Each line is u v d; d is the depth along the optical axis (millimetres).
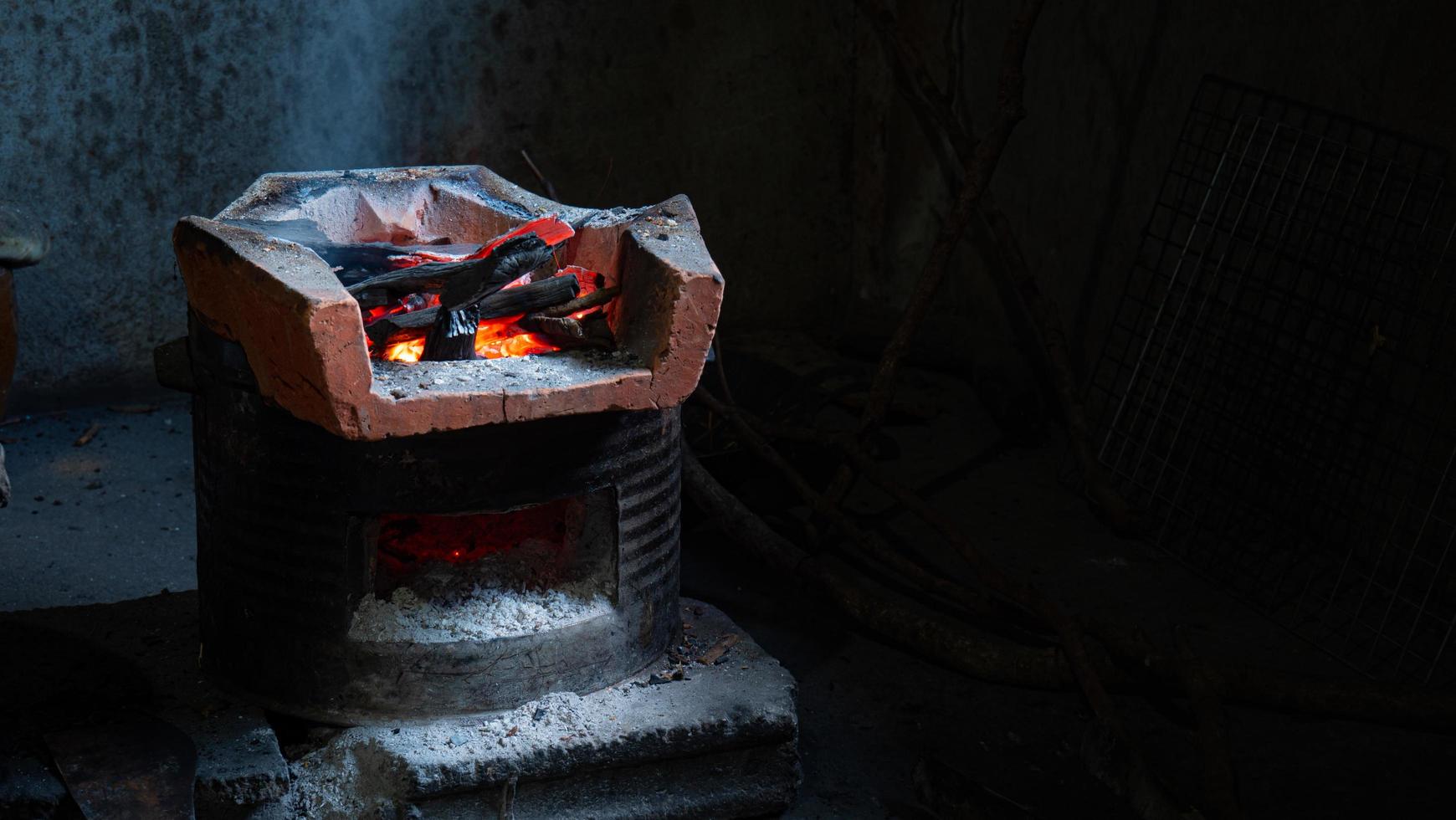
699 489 4348
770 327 6414
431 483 2750
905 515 4758
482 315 2957
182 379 2957
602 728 2918
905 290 6367
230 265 2615
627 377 2730
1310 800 3270
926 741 3475
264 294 2520
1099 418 5348
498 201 3482
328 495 2766
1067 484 5012
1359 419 4273
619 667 3084
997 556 4488
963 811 3121
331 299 2441
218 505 2936
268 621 2918
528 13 5594
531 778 2863
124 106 5062
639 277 2865
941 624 3809
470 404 2598
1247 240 4469
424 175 3580
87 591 4059
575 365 2791
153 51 5051
